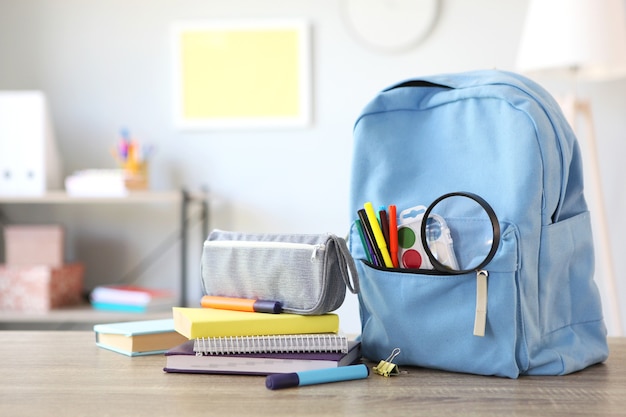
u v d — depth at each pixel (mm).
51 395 744
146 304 2533
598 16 2277
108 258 2912
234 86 2852
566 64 2309
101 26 2893
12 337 1125
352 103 2812
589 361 887
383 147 919
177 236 2887
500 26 2756
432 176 884
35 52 2910
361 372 817
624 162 2742
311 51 2828
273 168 2852
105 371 862
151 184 2887
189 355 844
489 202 834
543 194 831
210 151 2873
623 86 2744
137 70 2889
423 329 851
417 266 860
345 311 2676
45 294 2568
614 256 2744
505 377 825
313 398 728
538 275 842
